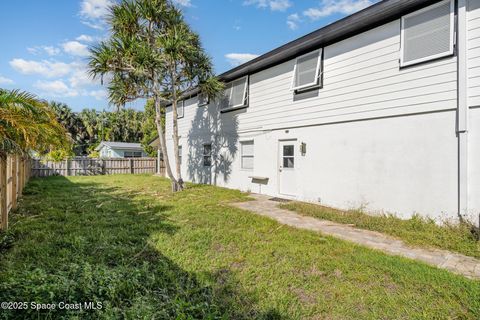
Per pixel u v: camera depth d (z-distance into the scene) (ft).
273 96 29.55
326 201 23.80
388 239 15.11
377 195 20.18
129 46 28.68
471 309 8.18
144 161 71.77
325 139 24.03
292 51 26.35
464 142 16.03
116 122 125.80
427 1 17.63
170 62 30.68
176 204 24.58
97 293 7.97
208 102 40.29
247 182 33.12
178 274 10.54
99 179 49.88
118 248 12.76
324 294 9.25
